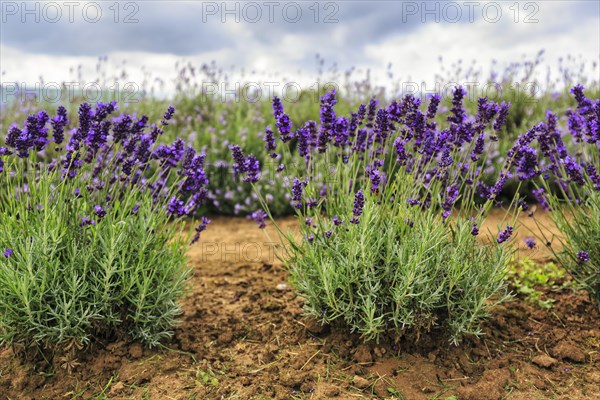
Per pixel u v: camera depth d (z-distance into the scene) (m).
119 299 2.99
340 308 3.13
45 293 2.82
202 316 3.54
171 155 3.36
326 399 2.66
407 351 3.05
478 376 2.89
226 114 8.60
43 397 2.73
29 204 3.07
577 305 3.59
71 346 2.90
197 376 2.86
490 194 3.13
